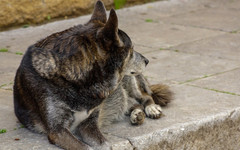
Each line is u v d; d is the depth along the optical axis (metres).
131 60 9.90
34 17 20.19
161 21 21.81
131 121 10.38
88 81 9.05
